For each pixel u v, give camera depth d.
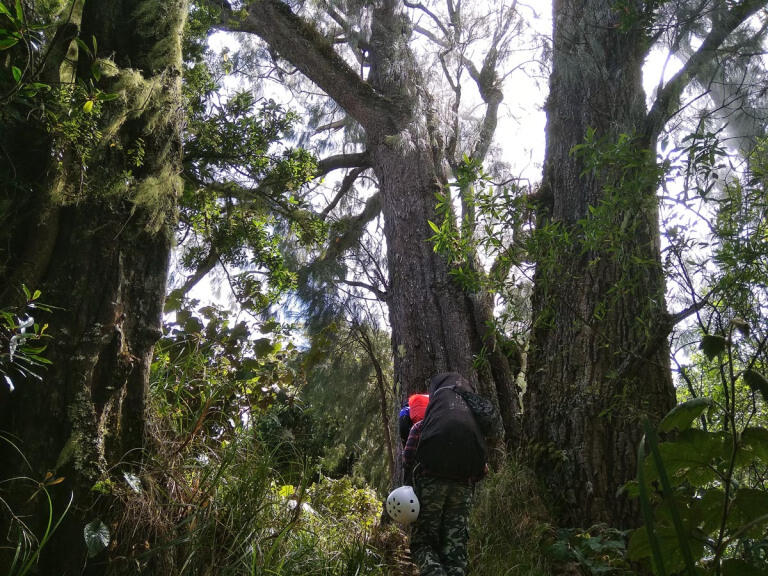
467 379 7.02
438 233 5.39
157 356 4.59
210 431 4.61
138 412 3.64
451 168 9.32
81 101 3.36
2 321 3.18
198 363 4.79
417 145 8.32
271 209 5.68
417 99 8.66
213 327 5.38
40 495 3.17
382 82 8.87
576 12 7.04
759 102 6.03
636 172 4.52
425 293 7.42
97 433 3.35
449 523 4.27
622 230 4.79
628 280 5.20
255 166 5.41
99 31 3.81
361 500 6.39
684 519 2.00
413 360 7.26
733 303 4.02
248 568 3.49
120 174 3.63
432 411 4.43
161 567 3.29
